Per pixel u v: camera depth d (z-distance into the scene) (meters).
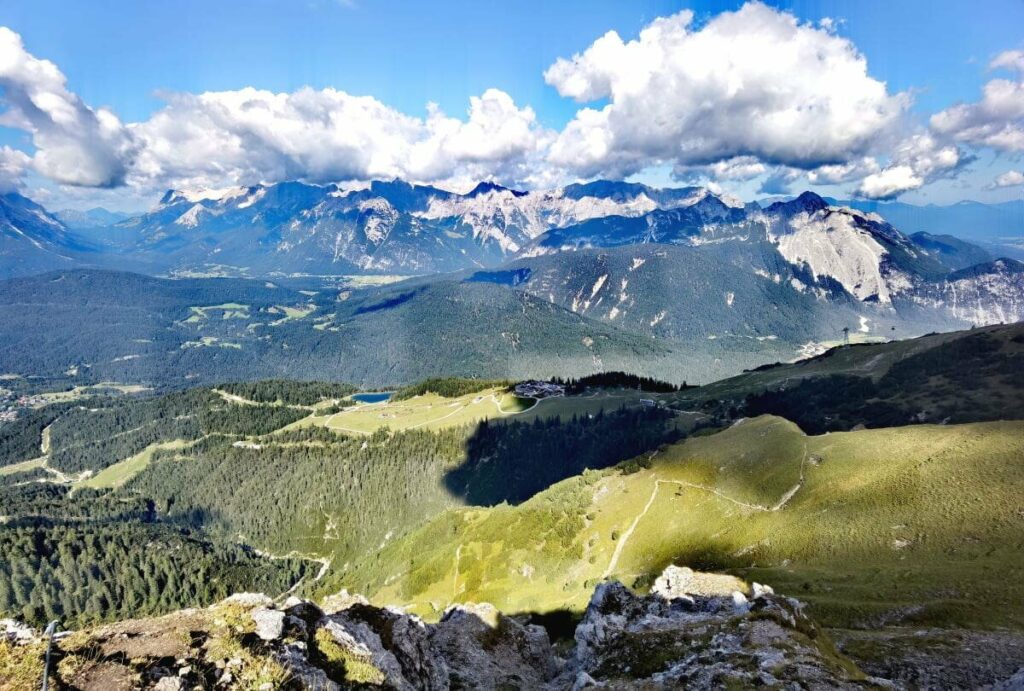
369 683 30.09
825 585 78.31
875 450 120.81
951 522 86.75
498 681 49.97
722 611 52.62
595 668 48.47
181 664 24.16
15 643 22.50
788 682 34.81
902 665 47.28
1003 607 58.16
